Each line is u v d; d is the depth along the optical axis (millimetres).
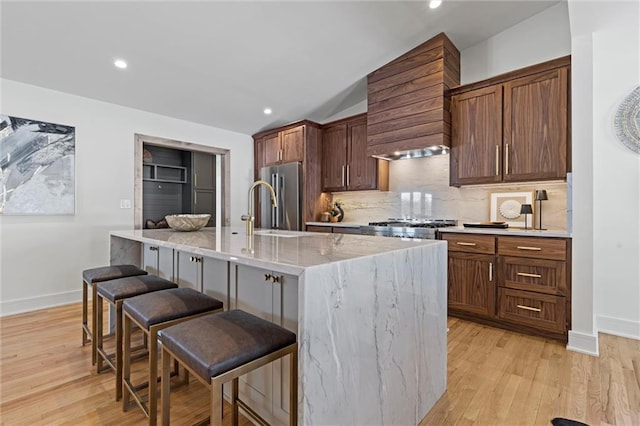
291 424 1168
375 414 1310
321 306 1070
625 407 1680
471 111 3197
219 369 998
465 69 3609
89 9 2389
